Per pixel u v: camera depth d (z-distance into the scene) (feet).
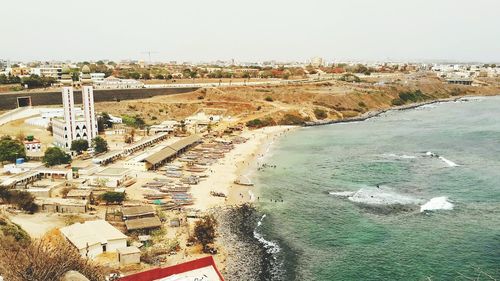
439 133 642.22
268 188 374.84
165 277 141.38
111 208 312.29
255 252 252.01
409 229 280.31
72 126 472.03
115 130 581.53
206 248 253.44
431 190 360.07
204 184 387.75
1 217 258.57
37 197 323.37
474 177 396.16
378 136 625.41
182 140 544.21
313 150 531.09
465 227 280.72
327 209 320.70
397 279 220.84
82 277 125.08
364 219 299.38
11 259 135.13
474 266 230.48
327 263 238.68
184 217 303.27
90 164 411.34
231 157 495.41
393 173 416.46
